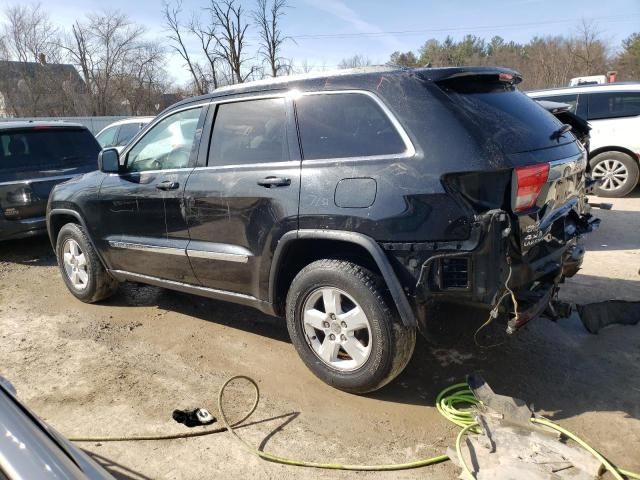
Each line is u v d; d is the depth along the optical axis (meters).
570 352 3.78
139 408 3.27
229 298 3.85
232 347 4.07
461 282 2.78
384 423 3.04
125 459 2.79
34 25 37.84
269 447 2.86
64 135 7.34
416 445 2.84
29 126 6.95
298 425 3.05
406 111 2.95
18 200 6.45
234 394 3.40
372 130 3.05
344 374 3.24
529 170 2.76
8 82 37.75
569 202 3.32
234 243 3.63
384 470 2.65
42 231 6.67
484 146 2.76
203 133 3.84
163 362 3.86
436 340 2.99
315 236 3.12
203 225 3.79
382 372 3.07
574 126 5.06
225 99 3.75
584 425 2.95
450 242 2.77
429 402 3.24
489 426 2.88
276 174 3.32
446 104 2.90
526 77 47.16
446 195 2.75
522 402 2.96
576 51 45.91
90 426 3.09
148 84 41.34
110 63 39.62
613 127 8.79
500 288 2.72
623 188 8.90
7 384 1.71
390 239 2.88
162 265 4.22
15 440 1.33
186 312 4.80
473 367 3.62
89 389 3.50
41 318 4.76
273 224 3.32
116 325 4.55
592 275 5.28
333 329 3.24
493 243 2.69
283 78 3.49
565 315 3.40
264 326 4.44
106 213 4.52
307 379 3.55
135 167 4.36
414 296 2.86
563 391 3.30
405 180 2.84
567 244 3.29
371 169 2.96
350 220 2.98
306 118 3.31
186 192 3.84
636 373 3.47
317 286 3.23
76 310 4.94
